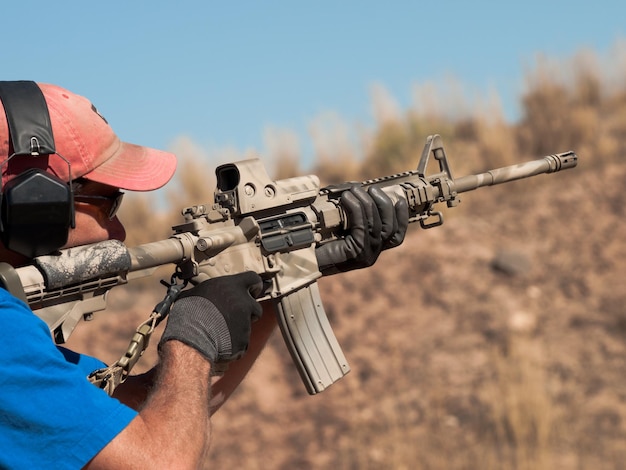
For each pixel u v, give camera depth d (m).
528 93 13.34
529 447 6.58
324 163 13.08
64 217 1.99
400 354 8.24
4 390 1.75
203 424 1.96
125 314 9.18
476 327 8.43
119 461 1.78
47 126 2.00
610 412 7.00
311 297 2.90
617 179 10.69
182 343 2.08
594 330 8.14
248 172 2.71
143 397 2.46
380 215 3.01
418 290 9.09
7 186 1.95
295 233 2.81
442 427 7.12
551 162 3.65
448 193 3.38
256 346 2.86
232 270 2.59
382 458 6.91
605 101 13.55
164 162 2.30
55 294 2.04
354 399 7.77
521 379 7.38
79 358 2.32
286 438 7.45
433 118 13.32
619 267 9.07
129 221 10.76
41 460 1.75
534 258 9.35
